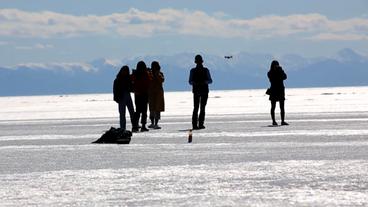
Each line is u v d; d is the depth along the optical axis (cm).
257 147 5072
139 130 7150
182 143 5531
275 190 3142
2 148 5394
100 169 3941
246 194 3053
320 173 3628
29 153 4931
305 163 4038
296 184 3297
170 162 4225
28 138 6469
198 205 2820
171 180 3484
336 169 3759
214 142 5566
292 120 8681
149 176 3628
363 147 4909
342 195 2986
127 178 3572
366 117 9038
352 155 4409
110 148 5216
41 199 3002
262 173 3669
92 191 3189
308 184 3288
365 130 6556
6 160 4491
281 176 3553
